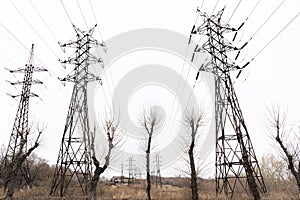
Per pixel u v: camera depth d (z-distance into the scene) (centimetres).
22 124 4019
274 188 4278
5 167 3862
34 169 5500
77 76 3784
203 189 4184
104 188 4069
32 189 3631
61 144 3519
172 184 6519
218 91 3484
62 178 3384
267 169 4719
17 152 3300
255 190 2600
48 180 4519
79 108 3647
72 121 3594
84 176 3294
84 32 3912
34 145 3034
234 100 3180
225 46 3344
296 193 3288
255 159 3225
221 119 3359
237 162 3103
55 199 3069
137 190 4422
